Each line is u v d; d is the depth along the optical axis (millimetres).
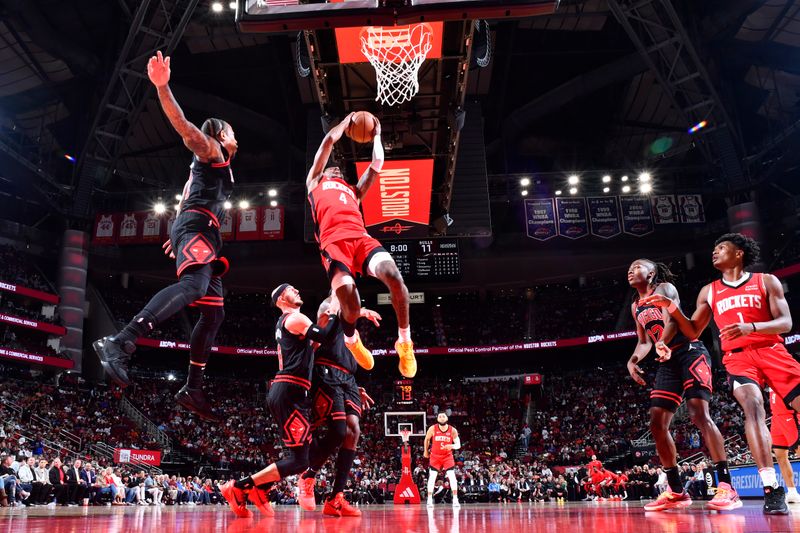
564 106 33000
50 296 29141
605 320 38062
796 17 23938
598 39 29047
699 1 25375
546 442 32312
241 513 4840
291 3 6602
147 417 31391
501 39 28016
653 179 32250
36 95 28312
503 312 40938
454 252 30562
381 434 32406
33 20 22891
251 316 40844
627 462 28047
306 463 4770
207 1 25016
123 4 23688
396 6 6500
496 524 3838
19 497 15133
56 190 30656
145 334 4023
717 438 4996
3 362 28641
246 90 31734
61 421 26125
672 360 5281
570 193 32312
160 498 20109
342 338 5555
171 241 4504
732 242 4438
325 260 4016
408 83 14516
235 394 36969
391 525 3826
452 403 36469
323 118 16031
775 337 4281
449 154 17766
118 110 26297
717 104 26344
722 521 3332
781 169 26906
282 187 32469
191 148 4418
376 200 20703
